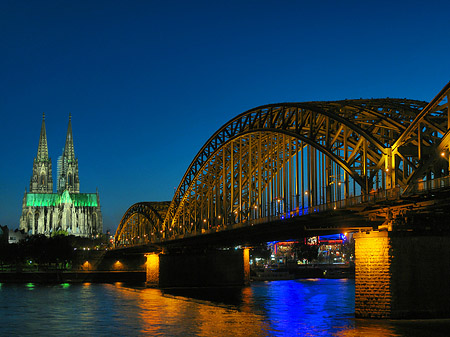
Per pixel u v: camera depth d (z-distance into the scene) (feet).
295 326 261.85
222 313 324.60
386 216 248.93
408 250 239.09
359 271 245.45
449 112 232.12
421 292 238.07
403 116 297.53
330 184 311.27
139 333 256.11
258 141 412.98
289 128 360.07
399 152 267.18
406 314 236.84
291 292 481.87
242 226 399.03
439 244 240.73
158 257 570.87
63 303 405.80
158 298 441.68
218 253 581.12
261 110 404.77
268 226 364.58
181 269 574.15
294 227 338.75
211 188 510.99
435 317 237.86
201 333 251.60
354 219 276.21
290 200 359.05
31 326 283.79
